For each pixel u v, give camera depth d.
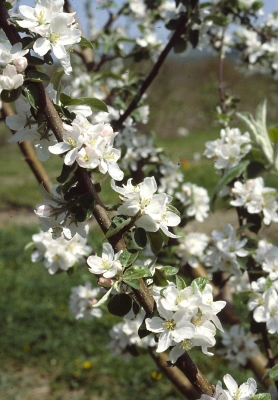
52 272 1.49
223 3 1.82
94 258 0.83
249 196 1.39
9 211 7.39
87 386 3.21
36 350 3.61
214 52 2.19
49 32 0.85
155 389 3.13
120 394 3.12
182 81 8.61
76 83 1.88
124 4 2.15
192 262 1.73
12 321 4.00
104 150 0.84
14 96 0.83
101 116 1.59
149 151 1.90
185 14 1.42
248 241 1.45
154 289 0.87
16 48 0.84
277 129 1.40
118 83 1.97
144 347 1.63
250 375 3.00
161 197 0.83
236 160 1.43
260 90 8.55
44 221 0.86
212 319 0.82
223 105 1.86
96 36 2.09
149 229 0.83
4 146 11.18
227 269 1.38
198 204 1.87
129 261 0.83
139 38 1.90
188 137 10.98
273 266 1.26
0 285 4.71
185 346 0.81
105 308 1.74
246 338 1.62
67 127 0.83
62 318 3.99
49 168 8.46
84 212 0.82
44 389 3.21
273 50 2.16
